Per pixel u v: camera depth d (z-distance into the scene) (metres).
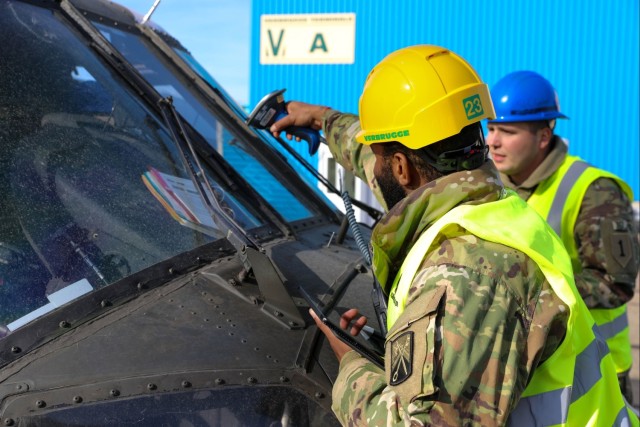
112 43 2.35
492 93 2.81
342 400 1.22
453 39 12.22
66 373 1.23
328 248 2.14
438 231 1.17
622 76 11.80
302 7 12.57
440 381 1.05
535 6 11.96
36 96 1.71
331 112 2.04
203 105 2.50
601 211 2.48
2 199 1.47
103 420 1.19
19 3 1.93
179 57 2.61
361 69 12.41
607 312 2.56
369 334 1.51
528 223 1.24
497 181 1.26
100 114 1.83
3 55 1.73
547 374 1.18
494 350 1.06
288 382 1.37
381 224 1.27
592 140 12.08
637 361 5.45
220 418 1.28
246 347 1.41
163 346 1.34
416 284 1.16
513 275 1.12
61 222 1.50
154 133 1.93
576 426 1.25
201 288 1.55
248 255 1.54
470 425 1.04
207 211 1.81
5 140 1.56
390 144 1.30
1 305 1.32
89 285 1.43
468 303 1.08
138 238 1.59
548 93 2.73
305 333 1.52
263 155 2.51
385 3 12.23
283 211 2.29
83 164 1.65
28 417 1.16
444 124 1.22
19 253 1.41
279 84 12.80
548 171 2.67
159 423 1.23
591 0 11.78
